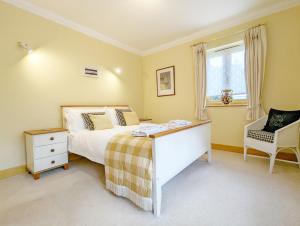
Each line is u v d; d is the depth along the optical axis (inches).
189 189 68.7
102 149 73.0
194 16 107.7
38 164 82.4
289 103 97.4
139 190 54.0
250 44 105.7
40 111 97.4
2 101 83.4
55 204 59.9
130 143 61.2
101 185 74.3
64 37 109.2
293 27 94.6
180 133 67.2
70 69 112.7
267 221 48.6
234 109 118.0
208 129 97.3
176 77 149.6
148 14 104.0
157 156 52.2
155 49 162.2
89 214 54.0
